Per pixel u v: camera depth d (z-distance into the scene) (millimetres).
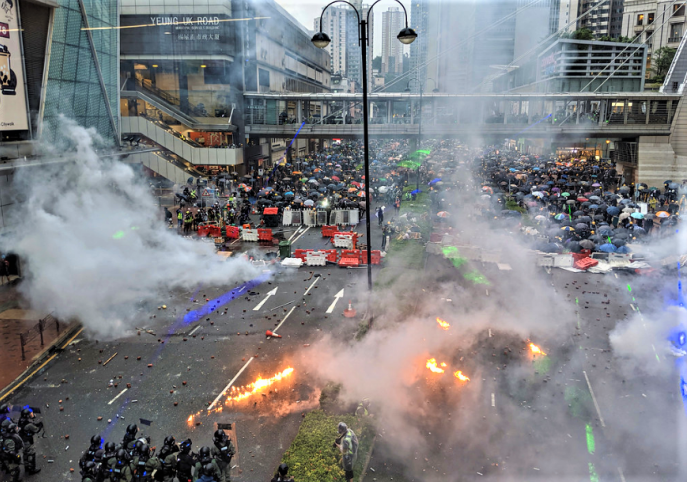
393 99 65562
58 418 15039
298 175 64125
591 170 63688
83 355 19000
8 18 25875
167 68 66938
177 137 60969
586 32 107812
